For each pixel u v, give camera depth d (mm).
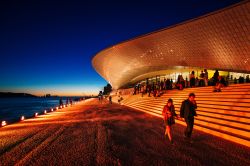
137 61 37875
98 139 7902
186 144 6898
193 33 23344
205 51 23156
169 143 7082
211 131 8266
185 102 7281
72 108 27719
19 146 7141
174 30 25625
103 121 12945
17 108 52344
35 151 6434
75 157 5738
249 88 10812
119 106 28422
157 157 5621
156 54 32031
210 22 20359
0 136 9086
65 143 7387
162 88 23375
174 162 5215
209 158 5457
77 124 12039
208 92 13523
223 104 10469
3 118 26531
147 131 9266
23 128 11352
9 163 5348
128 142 7340
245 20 17266
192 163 5125
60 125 11945
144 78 46375
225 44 20203
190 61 26422
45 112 21578
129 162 5273
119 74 51250
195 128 9391
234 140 7039
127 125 11125
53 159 5594
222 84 12953
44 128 11055
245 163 5074
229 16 18234
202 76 17406
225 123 8422
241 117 8133
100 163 5227
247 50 18391
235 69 20609
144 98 23938
